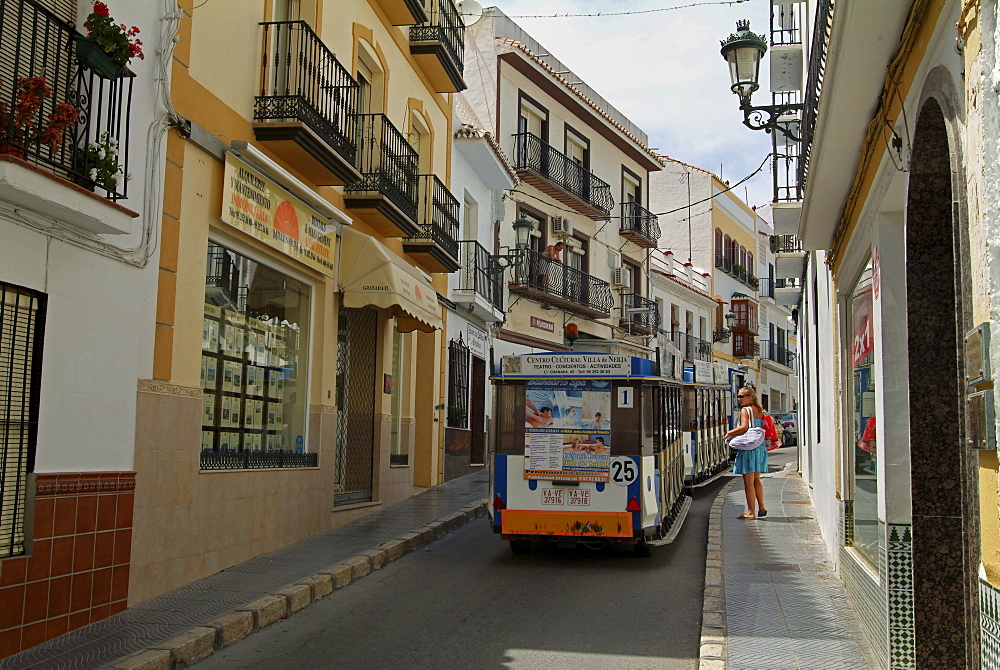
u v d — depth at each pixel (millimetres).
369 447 15391
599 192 33031
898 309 6340
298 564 10219
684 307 43000
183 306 9070
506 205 27594
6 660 6383
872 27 5406
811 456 16297
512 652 7355
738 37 11531
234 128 10320
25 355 6836
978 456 3752
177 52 9039
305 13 12297
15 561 6605
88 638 6980
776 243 17094
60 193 6594
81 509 7352
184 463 9008
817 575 9758
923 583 5480
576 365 11367
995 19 3279
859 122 6887
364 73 15031
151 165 8438
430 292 15859
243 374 10688
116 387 7910
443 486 19406
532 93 29766
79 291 7398
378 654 7289
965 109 3857
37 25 6863
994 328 3357
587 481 11156
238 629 7641
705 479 20641
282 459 11594
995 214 3324
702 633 7539
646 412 11398
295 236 11766
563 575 10578
